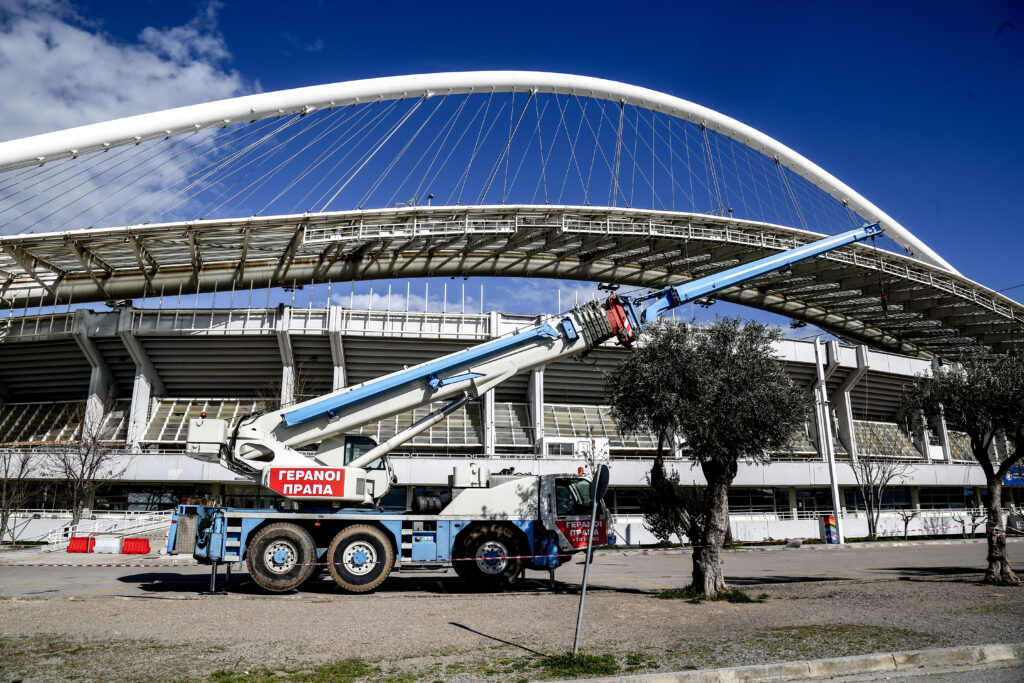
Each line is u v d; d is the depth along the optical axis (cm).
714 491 1398
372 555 1482
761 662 770
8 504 3319
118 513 3594
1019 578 1673
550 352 1628
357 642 905
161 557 2550
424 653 838
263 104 4138
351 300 4100
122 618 1090
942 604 1229
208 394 4331
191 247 3872
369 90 4609
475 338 4134
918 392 1783
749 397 1329
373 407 1558
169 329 3966
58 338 4006
